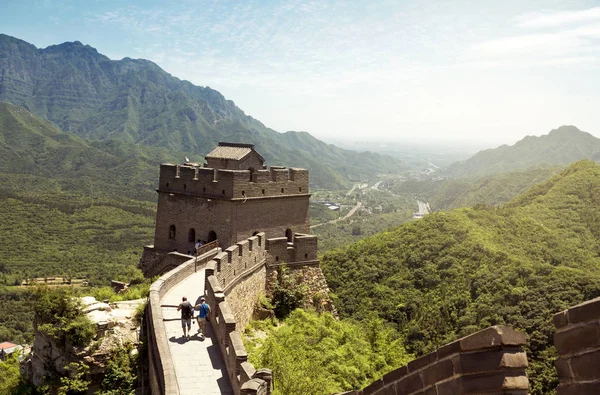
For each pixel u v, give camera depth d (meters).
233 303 26.47
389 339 33.91
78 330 19.81
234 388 15.34
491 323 54.31
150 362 19.25
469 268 67.19
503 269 62.88
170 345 18.50
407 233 81.31
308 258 34.88
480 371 4.62
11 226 141.00
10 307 93.56
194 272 28.25
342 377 25.98
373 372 28.36
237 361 15.21
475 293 61.53
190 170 34.06
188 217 34.06
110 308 21.89
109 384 19.58
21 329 86.88
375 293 68.88
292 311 31.94
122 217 161.38
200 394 15.35
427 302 63.94
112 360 20.12
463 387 4.68
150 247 35.69
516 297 56.81
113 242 137.62
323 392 21.78
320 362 26.02
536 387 41.25
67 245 132.88
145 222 158.75
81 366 19.61
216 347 18.44
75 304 20.73
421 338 58.06
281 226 35.03
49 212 154.88
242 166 35.97
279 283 33.31
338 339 30.03
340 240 180.75
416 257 73.50
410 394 5.41
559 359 4.39
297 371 21.92
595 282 54.81
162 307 22.08
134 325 21.47
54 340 20.12
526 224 85.12
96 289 25.98
